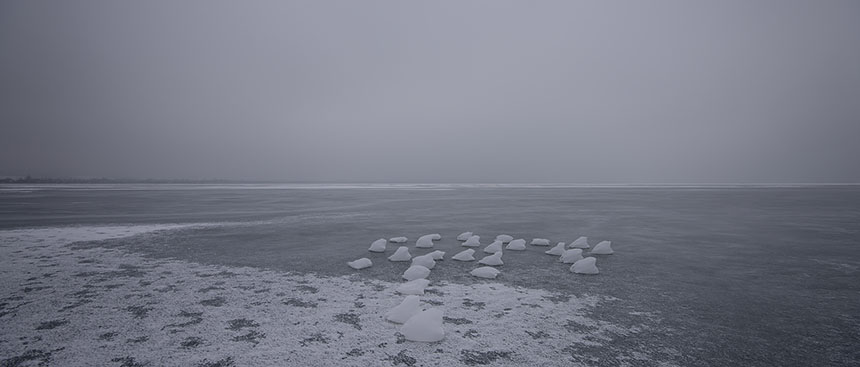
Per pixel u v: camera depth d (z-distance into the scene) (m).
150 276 7.90
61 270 8.36
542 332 5.08
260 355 4.38
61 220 17.73
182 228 15.57
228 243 12.08
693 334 5.05
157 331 5.05
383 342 4.76
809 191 56.44
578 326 5.30
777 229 15.77
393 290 7.00
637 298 6.58
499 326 5.29
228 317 5.57
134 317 5.55
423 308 6.02
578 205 29.53
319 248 11.34
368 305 6.14
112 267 8.69
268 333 5.00
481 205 29.64
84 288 7.00
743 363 4.27
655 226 16.81
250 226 16.41
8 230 14.24
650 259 9.92
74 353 4.41
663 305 6.21
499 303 6.27
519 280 7.80
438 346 4.64
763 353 4.53
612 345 4.69
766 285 7.45
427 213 22.94
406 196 43.28
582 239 11.80
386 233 14.63
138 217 19.53
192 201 32.28
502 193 51.72
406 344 4.70
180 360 4.26
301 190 59.06
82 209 23.66
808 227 16.38
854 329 5.30
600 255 10.45
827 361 4.36
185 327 5.19
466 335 4.98
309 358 4.32
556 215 21.73
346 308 5.99
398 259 9.65
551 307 6.08
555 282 7.65
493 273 7.99
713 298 6.61
